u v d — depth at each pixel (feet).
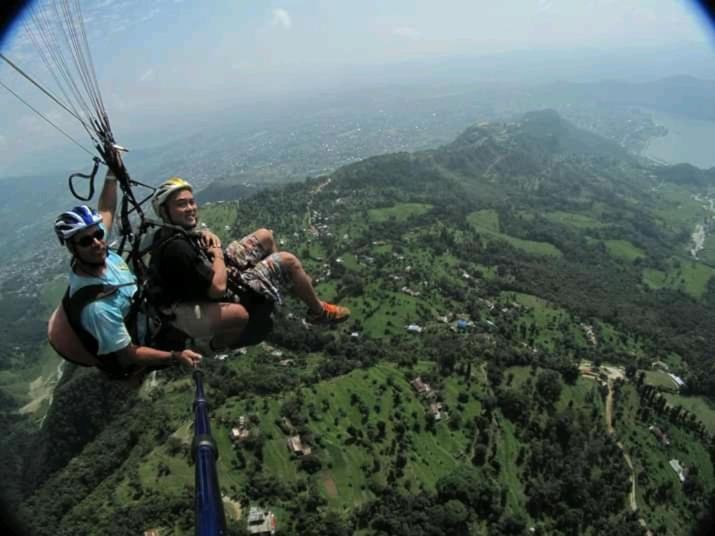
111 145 16.46
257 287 18.10
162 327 16.37
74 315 15.21
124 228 16.79
